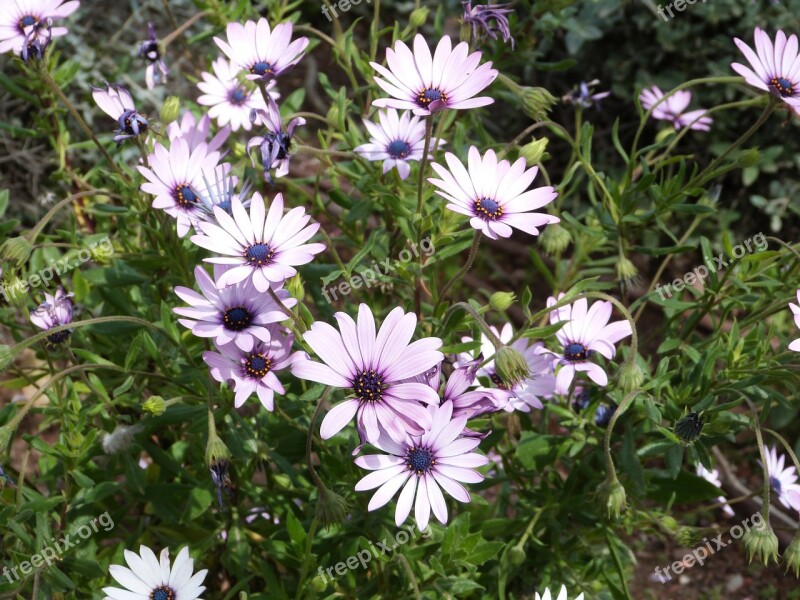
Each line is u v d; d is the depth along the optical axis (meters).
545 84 1.03
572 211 1.01
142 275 0.57
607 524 0.57
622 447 0.54
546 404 0.58
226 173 0.50
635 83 0.98
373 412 0.40
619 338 0.52
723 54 0.95
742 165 0.56
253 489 0.55
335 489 0.51
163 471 0.59
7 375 0.73
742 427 0.53
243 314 0.43
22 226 0.85
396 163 0.55
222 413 0.51
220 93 0.62
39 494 0.52
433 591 0.51
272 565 0.61
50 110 0.62
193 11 0.98
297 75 1.10
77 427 0.51
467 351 0.46
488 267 1.00
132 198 0.54
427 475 0.43
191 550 0.55
